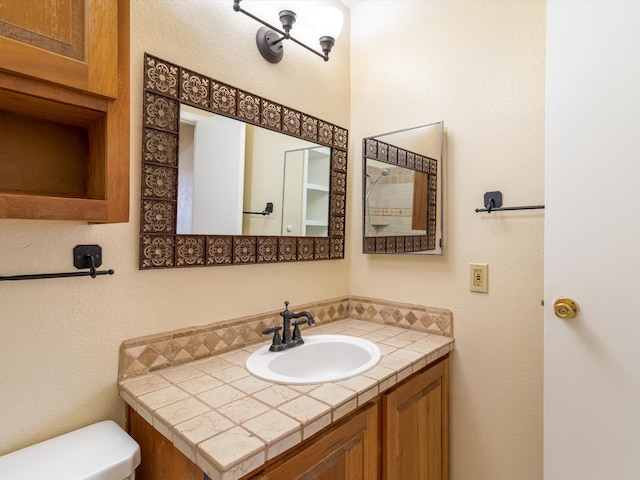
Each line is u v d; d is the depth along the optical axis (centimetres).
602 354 95
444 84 150
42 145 85
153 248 107
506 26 134
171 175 111
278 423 78
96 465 78
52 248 90
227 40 126
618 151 92
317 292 163
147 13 106
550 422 102
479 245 140
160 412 83
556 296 101
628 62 91
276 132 142
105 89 76
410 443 119
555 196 101
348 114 180
